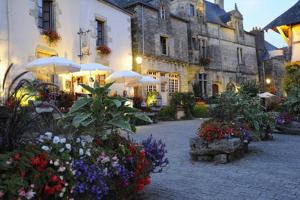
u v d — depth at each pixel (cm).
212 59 2658
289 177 439
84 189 258
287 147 694
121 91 1703
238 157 582
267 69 3259
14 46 1115
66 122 341
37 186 226
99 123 343
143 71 1952
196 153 566
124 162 321
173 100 1703
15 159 223
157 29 2108
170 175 465
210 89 2605
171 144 758
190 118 1709
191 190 388
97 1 1582
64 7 1377
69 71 1157
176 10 2494
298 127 933
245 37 3106
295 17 1434
